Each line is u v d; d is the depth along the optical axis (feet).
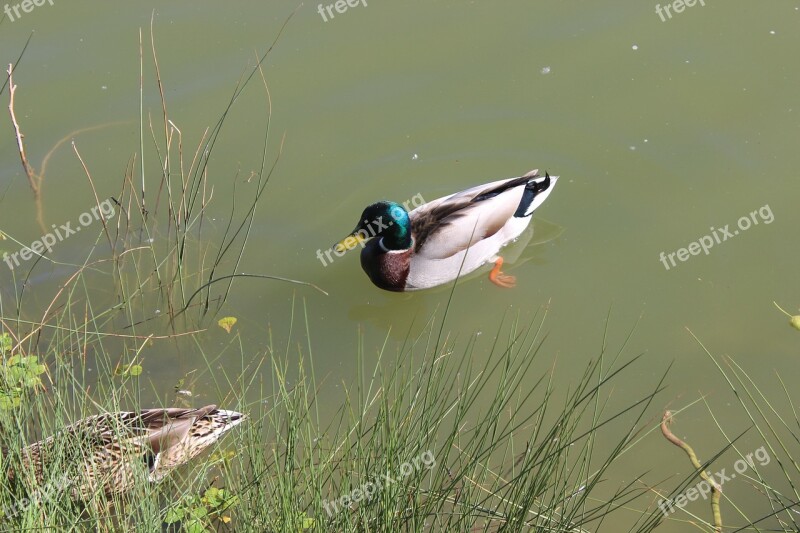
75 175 45.06
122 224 43.55
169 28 51.21
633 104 47.83
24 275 41.52
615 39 50.80
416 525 25.70
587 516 31.48
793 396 35.68
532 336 39.29
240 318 40.57
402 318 41.91
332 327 40.83
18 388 33.19
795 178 44.16
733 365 37.04
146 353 38.60
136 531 26.89
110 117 47.21
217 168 45.70
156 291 41.06
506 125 47.29
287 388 37.06
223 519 30.30
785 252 41.27
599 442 34.40
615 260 41.98
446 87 48.93
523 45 50.83
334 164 46.16
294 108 48.14
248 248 43.01
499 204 42.19
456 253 41.70
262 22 51.62
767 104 47.24
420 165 46.24
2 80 48.29
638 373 37.11
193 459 34.22
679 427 34.81
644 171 45.27
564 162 46.06
